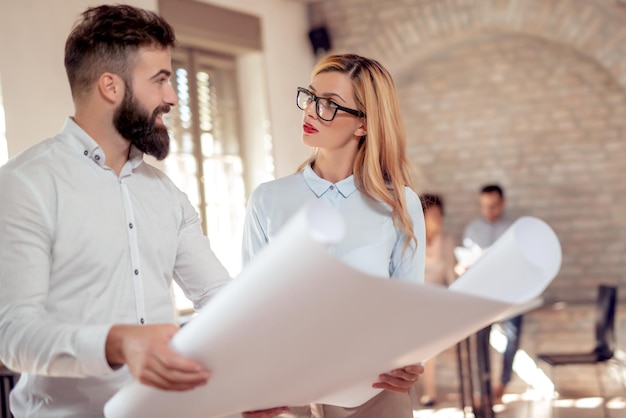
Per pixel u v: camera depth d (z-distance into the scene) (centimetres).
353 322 98
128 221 154
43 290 137
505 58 646
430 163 674
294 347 99
